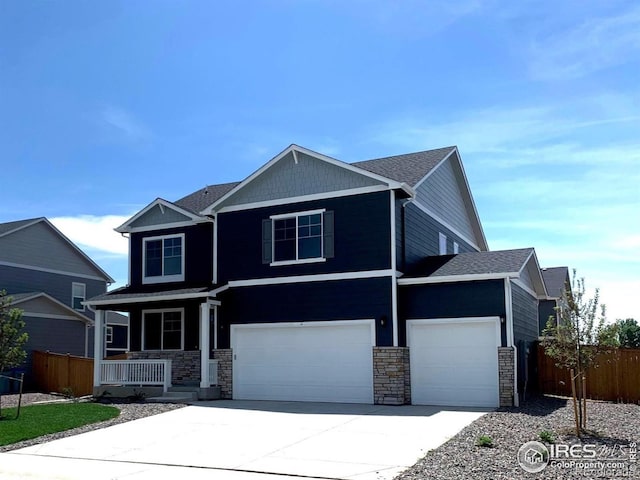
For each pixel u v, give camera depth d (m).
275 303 20.31
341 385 19.14
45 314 30.33
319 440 12.43
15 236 31.34
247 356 20.56
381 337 18.62
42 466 10.81
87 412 16.98
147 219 23.89
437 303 18.56
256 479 9.53
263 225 20.84
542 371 21.64
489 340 17.89
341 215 19.69
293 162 20.70
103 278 36.72
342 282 19.39
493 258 19.67
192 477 9.79
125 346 38.06
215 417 15.93
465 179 26.14
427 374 18.48
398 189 19.12
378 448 11.42
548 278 32.50
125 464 10.87
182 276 22.88
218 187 26.61
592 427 13.04
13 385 26.67
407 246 19.89
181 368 22.09
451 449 10.98
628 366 18.84
